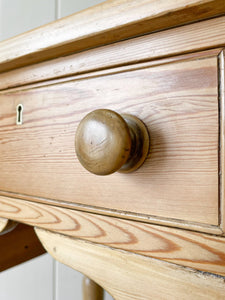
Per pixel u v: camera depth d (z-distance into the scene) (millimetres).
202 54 165
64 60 224
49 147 237
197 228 167
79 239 224
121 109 195
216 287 164
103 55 203
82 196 218
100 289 376
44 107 240
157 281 185
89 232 216
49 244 244
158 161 181
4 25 677
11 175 270
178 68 173
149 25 173
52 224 239
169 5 158
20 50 228
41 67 240
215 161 161
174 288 179
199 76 166
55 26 206
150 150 183
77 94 218
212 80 161
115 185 201
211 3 149
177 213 175
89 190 214
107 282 209
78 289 589
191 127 168
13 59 234
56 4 598
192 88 168
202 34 164
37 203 250
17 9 654
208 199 164
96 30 185
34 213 253
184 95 170
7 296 710
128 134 164
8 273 703
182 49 171
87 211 217
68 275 604
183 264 175
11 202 272
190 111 169
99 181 208
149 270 189
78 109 218
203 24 164
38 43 215
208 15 160
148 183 185
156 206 183
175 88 174
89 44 202
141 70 187
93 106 209
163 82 178
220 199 160
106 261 209
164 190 179
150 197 185
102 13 183
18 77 258
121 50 194
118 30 180
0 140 279
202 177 166
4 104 273
